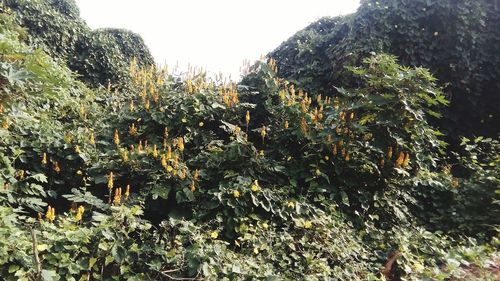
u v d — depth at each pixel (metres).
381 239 3.69
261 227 3.42
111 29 10.65
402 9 6.04
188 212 3.77
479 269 3.03
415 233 3.77
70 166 3.98
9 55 3.85
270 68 5.44
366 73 4.36
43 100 4.76
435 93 3.92
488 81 6.17
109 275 2.81
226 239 3.46
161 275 2.83
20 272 2.41
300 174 4.09
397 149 3.99
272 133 4.63
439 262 3.31
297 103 4.54
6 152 3.69
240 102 5.22
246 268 2.81
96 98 6.25
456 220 4.06
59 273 2.58
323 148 4.08
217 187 3.88
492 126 6.18
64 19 8.89
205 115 4.74
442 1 6.01
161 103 4.84
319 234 3.43
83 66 8.88
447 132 6.03
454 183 4.41
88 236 2.75
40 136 3.98
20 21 7.79
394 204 4.09
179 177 3.83
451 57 6.00
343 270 3.06
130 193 3.99
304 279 2.88
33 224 3.03
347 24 6.70
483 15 6.05
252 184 3.73
